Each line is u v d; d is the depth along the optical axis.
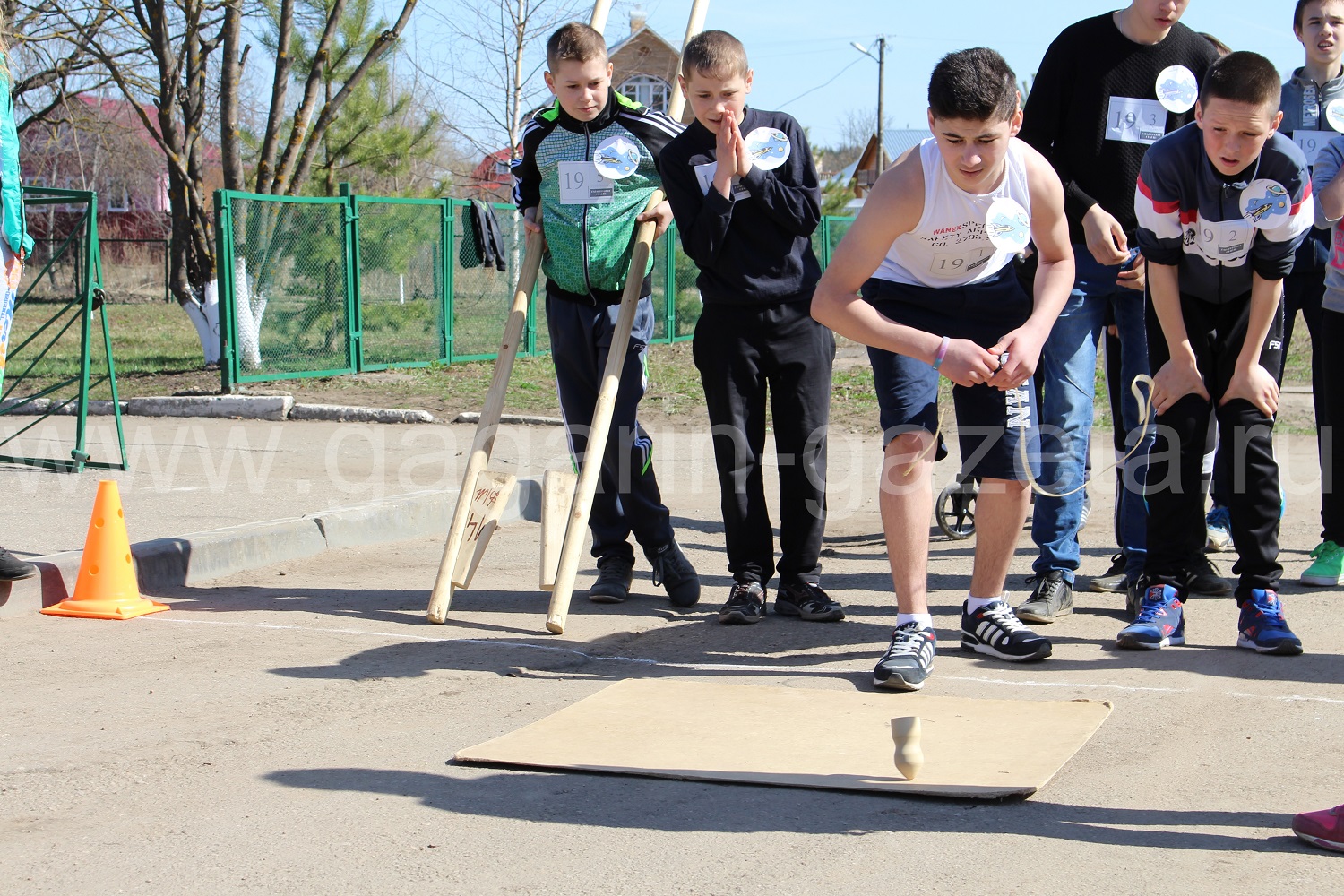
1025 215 3.54
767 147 4.42
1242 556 4.17
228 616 4.79
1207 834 2.68
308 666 4.07
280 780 3.04
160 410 12.25
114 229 37.09
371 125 18.28
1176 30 4.83
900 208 3.63
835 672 4.00
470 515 4.77
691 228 4.41
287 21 15.64
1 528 6.36
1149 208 4.05
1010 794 2.85
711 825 2.75
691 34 5.15
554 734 3.33
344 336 14.38
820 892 2.41
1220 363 4.21
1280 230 3.90
